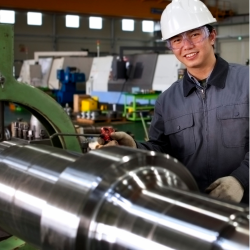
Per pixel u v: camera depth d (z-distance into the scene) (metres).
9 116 7.23
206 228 0.51
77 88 8.23
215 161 1.33
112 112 6.41
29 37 12.76
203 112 1.32
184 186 0.66
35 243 0.73
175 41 1.29
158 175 0.64
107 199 0.59
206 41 1.25
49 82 8.98
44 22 12.88
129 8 8.16
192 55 1.26
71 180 0.62
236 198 0.99
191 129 1.35
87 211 0.59
